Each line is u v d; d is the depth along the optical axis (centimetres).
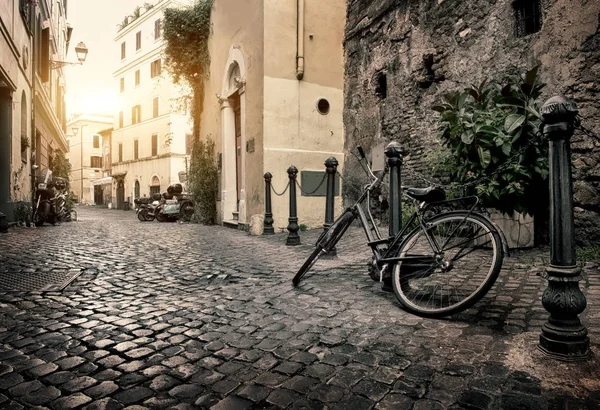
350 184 941
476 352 212
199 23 1248
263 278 413
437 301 292
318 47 938
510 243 470
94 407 169
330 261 498
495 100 504
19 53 1060
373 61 879
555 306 200
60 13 2325
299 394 178
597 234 451
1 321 281
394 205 332
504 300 294
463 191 495
